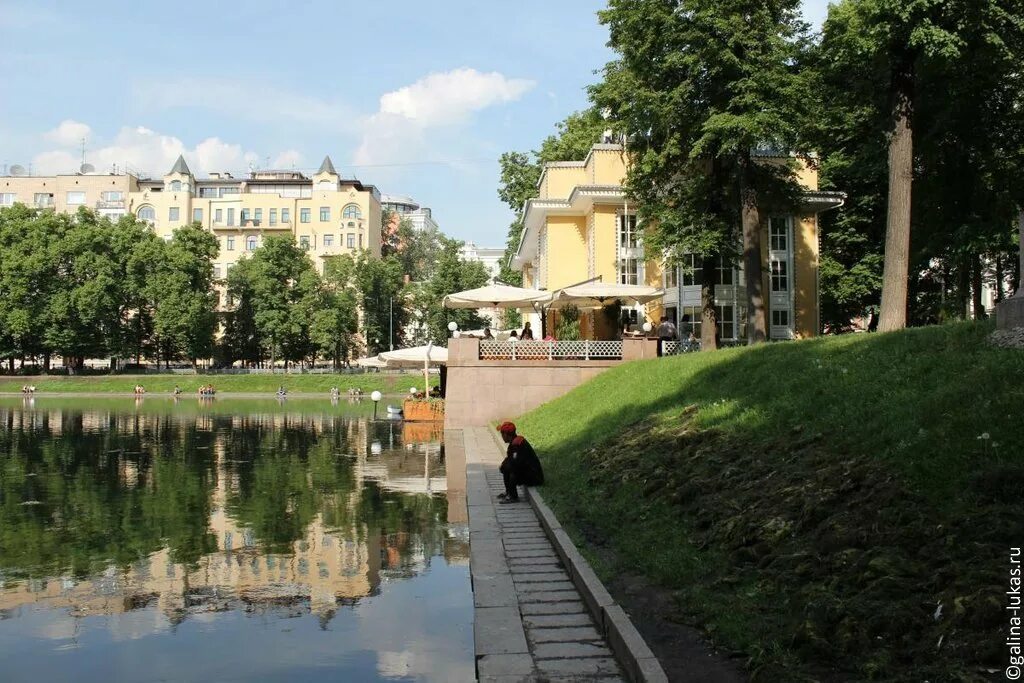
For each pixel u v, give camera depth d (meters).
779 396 11.94
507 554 9.56
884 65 20.84
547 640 6.47
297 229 101.25
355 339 86.12
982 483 6.34
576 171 36.66
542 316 31.50
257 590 9.02
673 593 7.05
